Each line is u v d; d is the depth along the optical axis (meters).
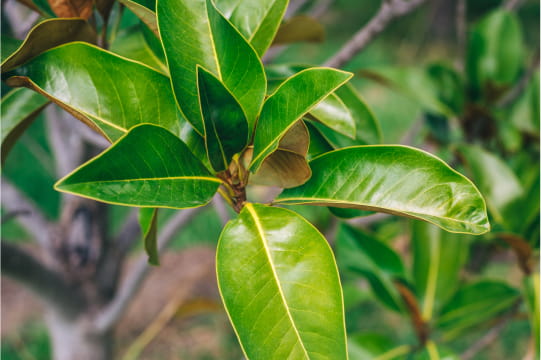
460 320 1.19
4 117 0.93
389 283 1.21
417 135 1.65
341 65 1.30
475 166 1.19
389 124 5.38
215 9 0.82
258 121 0.81
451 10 4.46
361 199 0.81
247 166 0.83
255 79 0.83
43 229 1.77
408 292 1.14
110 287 1.93
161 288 4.05
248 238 0.80
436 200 0.79
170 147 0.79
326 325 0.77
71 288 1.79
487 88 1.45
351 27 6.50
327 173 0.83
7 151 0.94
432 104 1.40
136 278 1.73
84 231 1.84
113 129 0.83
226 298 0.78
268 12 0.89
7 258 1.44
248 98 0.83
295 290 0.78
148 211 0.90
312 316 0.77
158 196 0.77
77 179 0.74
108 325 1.87
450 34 4.67
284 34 1.05
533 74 1.52
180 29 0.83
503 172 1.18
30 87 0.83
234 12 0.89
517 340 3.02
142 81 0.84
